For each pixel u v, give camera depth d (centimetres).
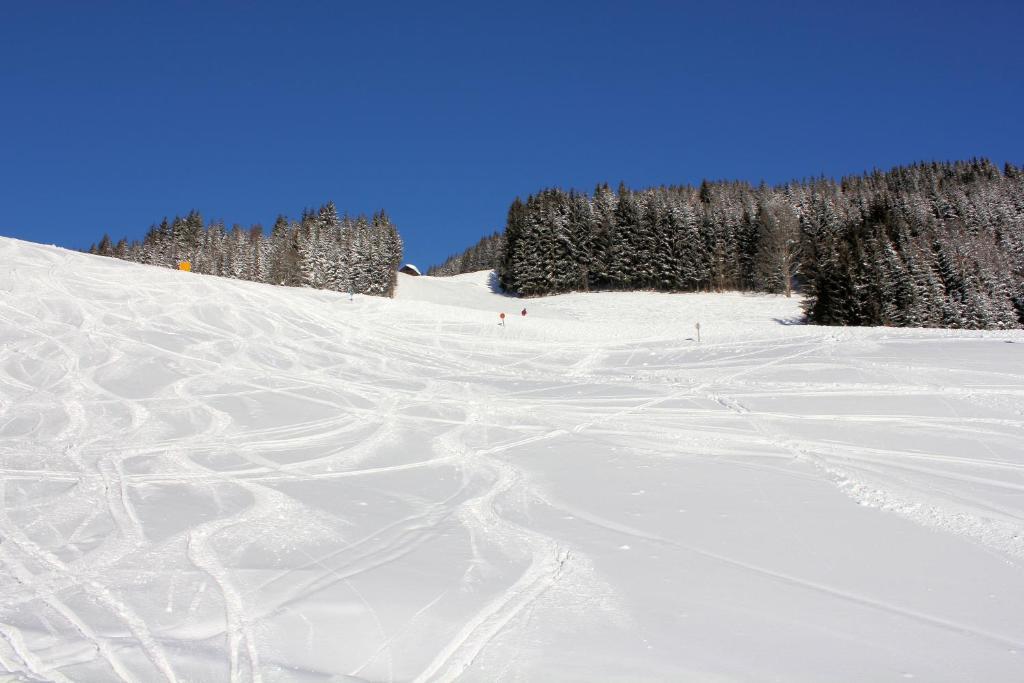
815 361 2248
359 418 1648
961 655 520
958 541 780
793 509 912
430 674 500
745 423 1522
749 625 577
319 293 3603
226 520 902
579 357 2720
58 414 1562
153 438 1403
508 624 585
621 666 508
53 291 2784
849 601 625
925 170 10438
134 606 627
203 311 2898
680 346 2841
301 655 530
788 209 7894
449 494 1038
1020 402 1574
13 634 568
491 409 1766
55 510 939
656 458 1236
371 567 730
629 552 765
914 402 1633
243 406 1725
